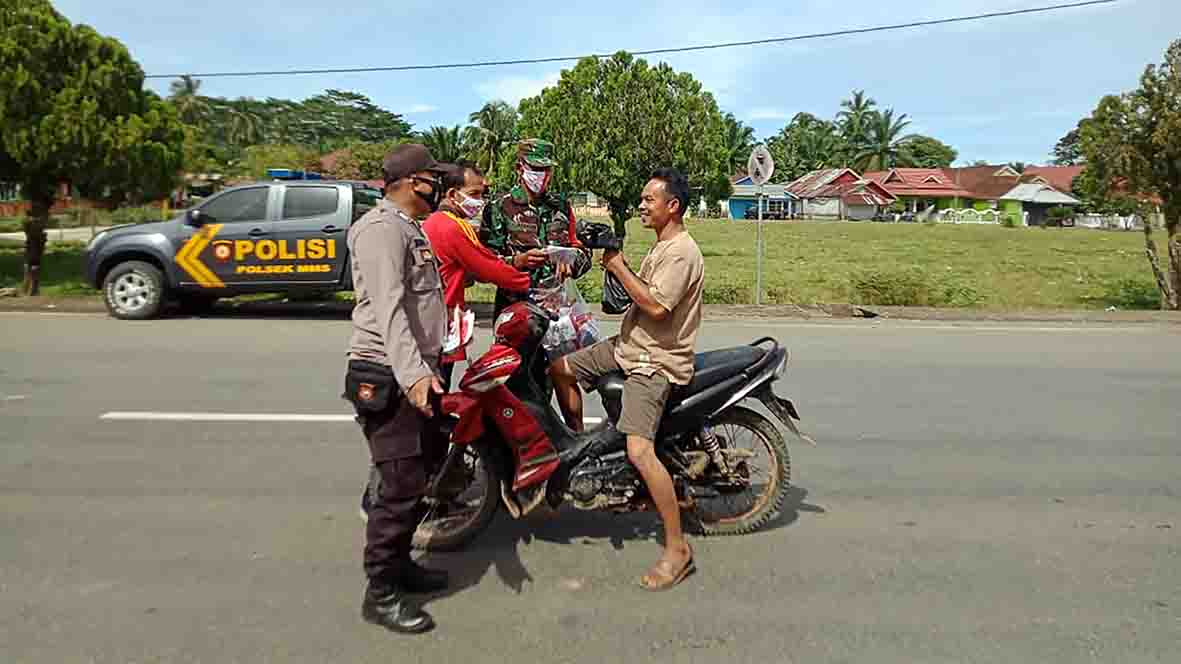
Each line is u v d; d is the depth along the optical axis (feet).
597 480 14.15
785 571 13.76
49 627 11.57
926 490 17.58
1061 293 62.90
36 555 13.78
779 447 15.28
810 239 136.15
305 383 25.93
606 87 52.37
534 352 14.74
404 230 11.76
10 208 134.72
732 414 15.07
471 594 12.90
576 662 10.92
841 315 44.27
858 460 19.54
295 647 11.19
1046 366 30.71
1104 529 15.56
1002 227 205.16
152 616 11.93
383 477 11.71
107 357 29.71
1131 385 27.61
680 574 13.29
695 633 11.71
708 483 14.79
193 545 14.28
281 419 21.81
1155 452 20.31
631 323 14.02
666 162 52.54
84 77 48.08
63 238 97.66
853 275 58.85
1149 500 17.06
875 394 25.94
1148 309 54.08
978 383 27.68
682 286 13.24
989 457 19.83
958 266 86.17
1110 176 50.47
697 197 57.16
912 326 40.96
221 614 12.03
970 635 11.71
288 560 13.80
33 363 28.48
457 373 27.35
